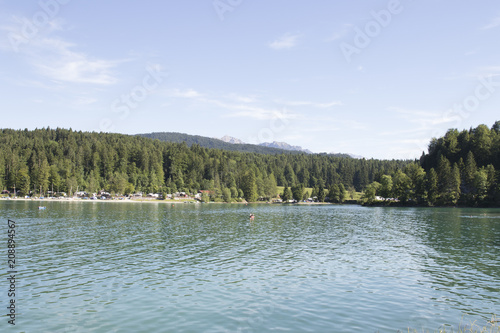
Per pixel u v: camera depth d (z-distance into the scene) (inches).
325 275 1181.1
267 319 796.6
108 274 1170.0
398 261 1409.9
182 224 2832.2
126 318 800.3
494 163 6653.5
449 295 974.4
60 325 760.3
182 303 898.7
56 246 1673.2
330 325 765.3
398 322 784.9
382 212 4820.4
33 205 5374.0
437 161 7278.5
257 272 1215.6
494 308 877.2
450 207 5984.3
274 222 3154.5
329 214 4399.6
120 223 2790.4
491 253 1589.6
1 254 1480.1
